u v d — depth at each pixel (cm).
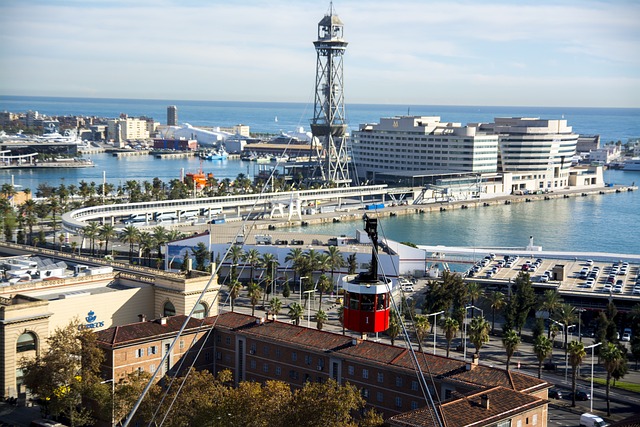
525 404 17200
